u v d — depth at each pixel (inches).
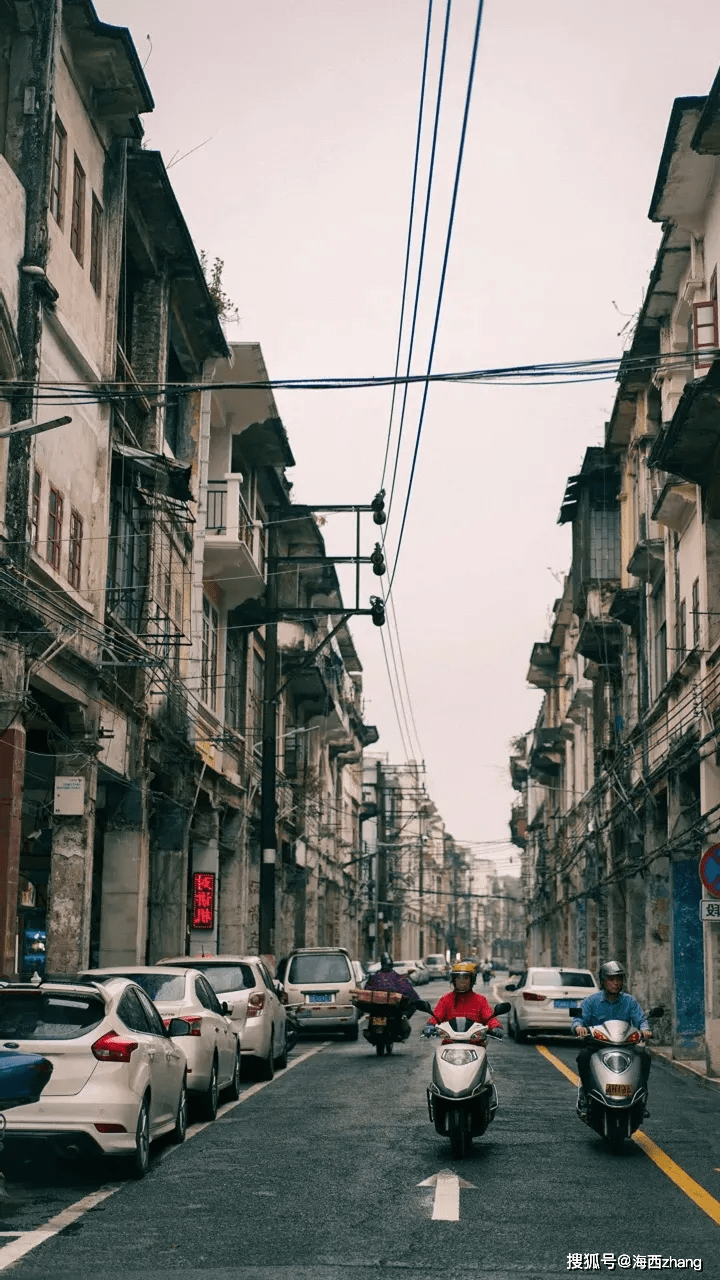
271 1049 764.6
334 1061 909.2
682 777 956.6
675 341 1004.6
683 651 953.5
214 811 1192.2
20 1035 407.8
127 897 884.6
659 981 1091.9
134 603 904.9
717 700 812.6
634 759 1195.9
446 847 6092.5
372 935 3280.0
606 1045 500.7
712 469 816.3
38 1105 394.6
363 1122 559.5
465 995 515.2
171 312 1005.2
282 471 1546.5
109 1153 399.2
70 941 749.3
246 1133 526.0
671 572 1019.3
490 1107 482.6
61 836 757.9
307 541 1715.1
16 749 636.1
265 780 1235.2
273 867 1224.2
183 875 1021.2
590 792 1491.1
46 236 703.1
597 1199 389.1
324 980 1159.0
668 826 970.7
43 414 706.8
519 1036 1103.0
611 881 1362.0
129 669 872.3
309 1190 400.8
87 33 762.8
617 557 1389.0
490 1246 327.6
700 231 871.1
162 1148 484.7
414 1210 371.2
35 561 682.2
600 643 1386.6
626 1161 459.8
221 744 1200.2
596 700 1513.3
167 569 986.1
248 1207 374.6
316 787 1759.4
